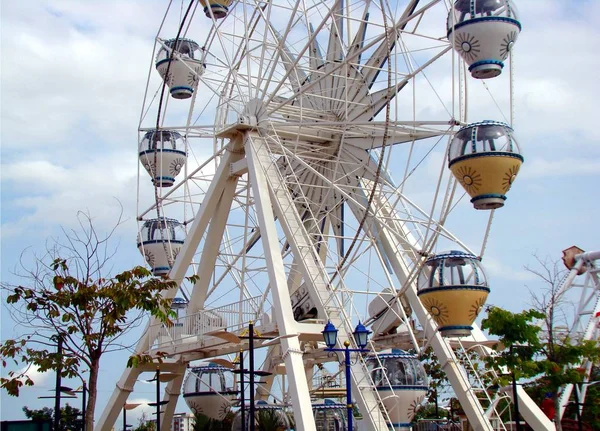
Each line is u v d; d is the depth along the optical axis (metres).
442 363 30.88
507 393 31.53
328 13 29.08
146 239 39.72
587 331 35.72
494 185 27.02
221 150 34.41
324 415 36.25
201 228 34.25
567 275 37.50
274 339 30.14
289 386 26.94
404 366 32.59
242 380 27.05
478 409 30.08
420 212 29.86
